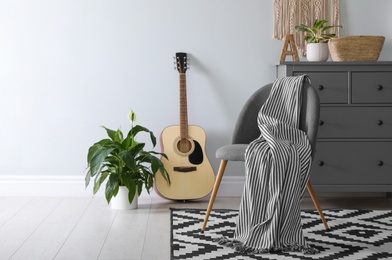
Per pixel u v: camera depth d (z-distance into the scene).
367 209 4.01
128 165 3.81
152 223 3.60
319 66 3.99
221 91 4.44
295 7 4.40
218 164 4.45
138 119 4.43
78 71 4.41
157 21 4.39
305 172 3.17
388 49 4.46
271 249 3.00
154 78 4.42
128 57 4.41
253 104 3.54
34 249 3.05
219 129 4.45
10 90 4.41
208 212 3.35
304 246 3.02
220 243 3.10
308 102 3.32
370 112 4.00
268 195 3.12
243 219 3.14
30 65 4.41
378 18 4.45
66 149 4.44
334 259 2.85
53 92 4.42
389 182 4.02
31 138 4.44
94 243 3.16
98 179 4.44
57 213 3.87
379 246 3.08
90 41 4.39
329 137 4.00
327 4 4.43
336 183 4.01
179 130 4.29
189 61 4.41
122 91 4.42
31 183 4.44
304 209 4.01
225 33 4.41
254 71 4.43
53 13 4.38
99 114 4.43
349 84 3.98
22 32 4.39
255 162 3.15
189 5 4.39
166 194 4.18
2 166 4.45
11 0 4.38
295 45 4.29
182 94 4.30
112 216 3.79
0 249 3.06
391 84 4.00
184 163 4.23
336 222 3.60
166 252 2.99
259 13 4.41
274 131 3.29
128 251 3.01
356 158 4.01
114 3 4.38
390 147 4.01
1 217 3.76
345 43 4.04
